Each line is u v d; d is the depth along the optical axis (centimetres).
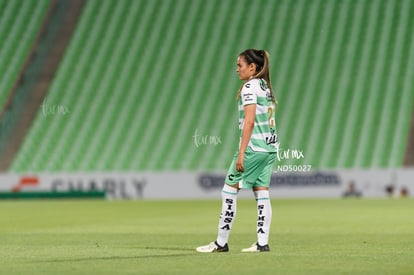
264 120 3619
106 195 12075
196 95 14512
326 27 15450
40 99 14625
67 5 16475
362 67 14625
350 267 3034
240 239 4712
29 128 14162
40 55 15525
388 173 11512
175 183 11962
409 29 15112
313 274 2802
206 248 3706
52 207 9619
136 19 16088
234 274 2800
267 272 2858
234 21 15800
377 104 13938
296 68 14775
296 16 15738
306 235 5012
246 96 3562
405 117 13625
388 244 4269
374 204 9606
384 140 13262
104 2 16488
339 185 11619
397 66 14525
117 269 2980
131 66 15188
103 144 13738
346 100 14088
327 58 14875
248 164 3619
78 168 13275
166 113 14238
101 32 15888
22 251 3875
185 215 7756
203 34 15638
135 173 12038
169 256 3503
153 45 15550
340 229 5603
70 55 15475
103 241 4588
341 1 15912
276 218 7038
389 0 15762
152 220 6956
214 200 11294
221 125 13888
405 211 8069
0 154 13688
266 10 15950
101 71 15138
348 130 13525
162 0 16438
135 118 14188
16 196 12219
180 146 13575
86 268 3031
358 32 15262
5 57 15500
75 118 14275
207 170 13075
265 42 15288
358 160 12912
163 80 14862
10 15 16350
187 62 15150
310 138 13425
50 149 13725
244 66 3622
